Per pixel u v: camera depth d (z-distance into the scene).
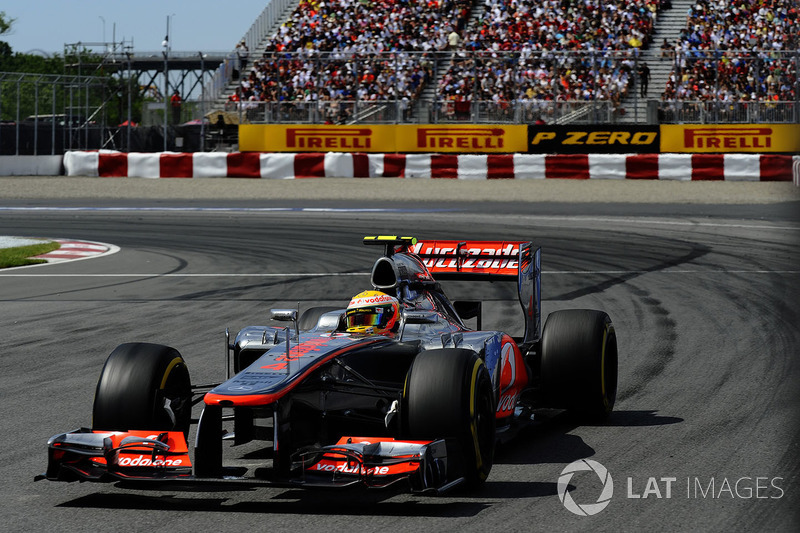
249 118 118.50
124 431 20.16
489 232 73.38
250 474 21.16
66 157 122.62
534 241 68.75
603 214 86.06
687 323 40.84
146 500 19.92
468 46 136.25
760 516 18.52
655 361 33.69
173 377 21.39
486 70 115.75
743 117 108.25
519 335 38.25
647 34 133.88
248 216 88.31
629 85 111.44
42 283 55.25
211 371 32.50
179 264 62.19
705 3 137.25
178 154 117.00
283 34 145.50
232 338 38.66
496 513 18.78
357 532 17.73
